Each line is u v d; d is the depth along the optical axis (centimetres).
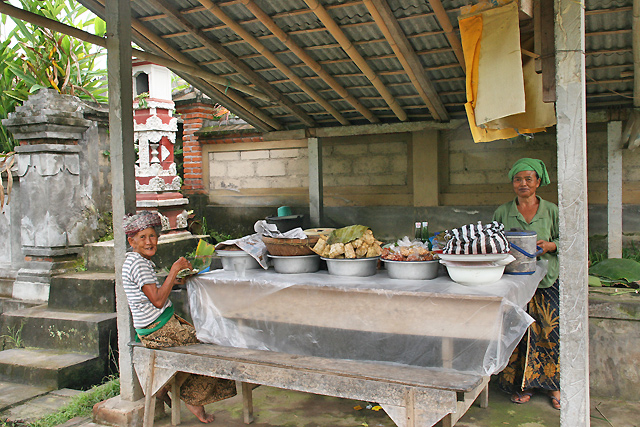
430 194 625
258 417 363
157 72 606
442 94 507
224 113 825
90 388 461
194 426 353
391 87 508
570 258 245
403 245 323
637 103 450
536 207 368
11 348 514
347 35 430
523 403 371
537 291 360
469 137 612
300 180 710
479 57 281
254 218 736
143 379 343
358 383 270
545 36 260
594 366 386
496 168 602
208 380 345
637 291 401
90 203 614
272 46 460
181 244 600
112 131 355
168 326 334
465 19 282
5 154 609
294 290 314
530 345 359
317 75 501
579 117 239
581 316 244
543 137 578
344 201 685
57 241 576
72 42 693
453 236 292
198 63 502
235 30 425
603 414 354
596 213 544
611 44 406
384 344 291
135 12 432
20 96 648
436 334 276
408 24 405
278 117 610
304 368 283
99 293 515
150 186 596
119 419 347
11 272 618
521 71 263
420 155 625
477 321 264
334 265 324
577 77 238
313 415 364
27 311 529
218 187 770
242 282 329
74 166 592
